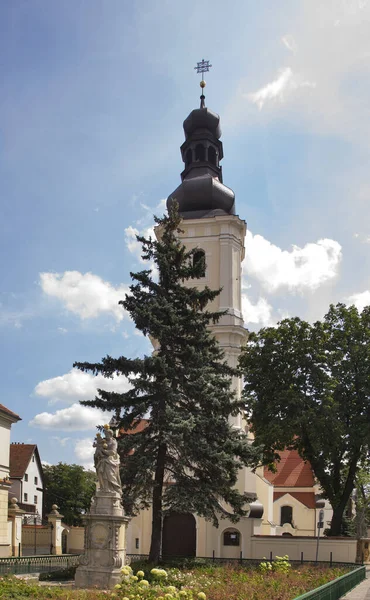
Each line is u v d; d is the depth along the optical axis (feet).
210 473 93.50
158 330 93.91
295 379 124.47
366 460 129.80
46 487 240.32
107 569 65.98
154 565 83.15
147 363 91.71
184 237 145.18
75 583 66.08
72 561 96.68
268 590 57.93
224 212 146.41
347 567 98.89
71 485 241.96
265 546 124.06
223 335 137.18
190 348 94.58
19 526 126.11
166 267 98.32
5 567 81.56
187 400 96.68
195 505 88.63
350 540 118.52
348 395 124.47
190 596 43.86
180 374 95.09
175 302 98.84
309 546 120.88
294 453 222.28
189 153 158.40
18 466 206.28
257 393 127.34
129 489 89.86
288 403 119.65
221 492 93.81
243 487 128.67
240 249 147.54
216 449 92.22
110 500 68.59
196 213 148.15
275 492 210.18
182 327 96.32
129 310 96.58
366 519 199.82
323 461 126.21
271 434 118.11
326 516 200.44
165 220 102.37
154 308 94.58
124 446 89.76
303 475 212.02
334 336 128.57
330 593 53.26
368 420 121.80
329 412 115.85
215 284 141.49
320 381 122.01
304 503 204.54
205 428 93.09
